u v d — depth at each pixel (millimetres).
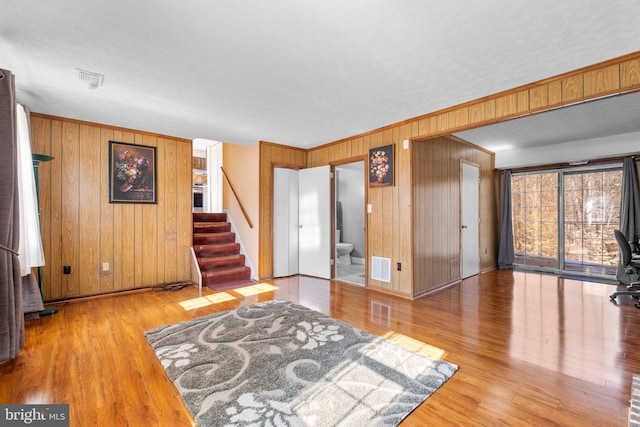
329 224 5035
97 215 3934
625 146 4570
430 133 3631
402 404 1709
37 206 3072
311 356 2268
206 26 1900
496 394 1830
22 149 2805
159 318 3135
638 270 3873
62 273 3682
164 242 4520
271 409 1657
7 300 2127
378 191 4320
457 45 2127
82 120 3824
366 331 2768
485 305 3607
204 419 1575
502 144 5344
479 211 5652
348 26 1907
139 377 2008
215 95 3014
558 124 4098
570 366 2164
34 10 1731
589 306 3562
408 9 1748
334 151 5043
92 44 2102
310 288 4430
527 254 5984
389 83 2748
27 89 2850
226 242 5516
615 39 2043
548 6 1724
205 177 8922
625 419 1608
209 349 2383
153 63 2373
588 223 5258
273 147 5176
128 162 4191
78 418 1604
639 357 2295
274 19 1833
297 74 2564
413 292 3895
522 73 2557
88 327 2889
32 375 2023
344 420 1572
